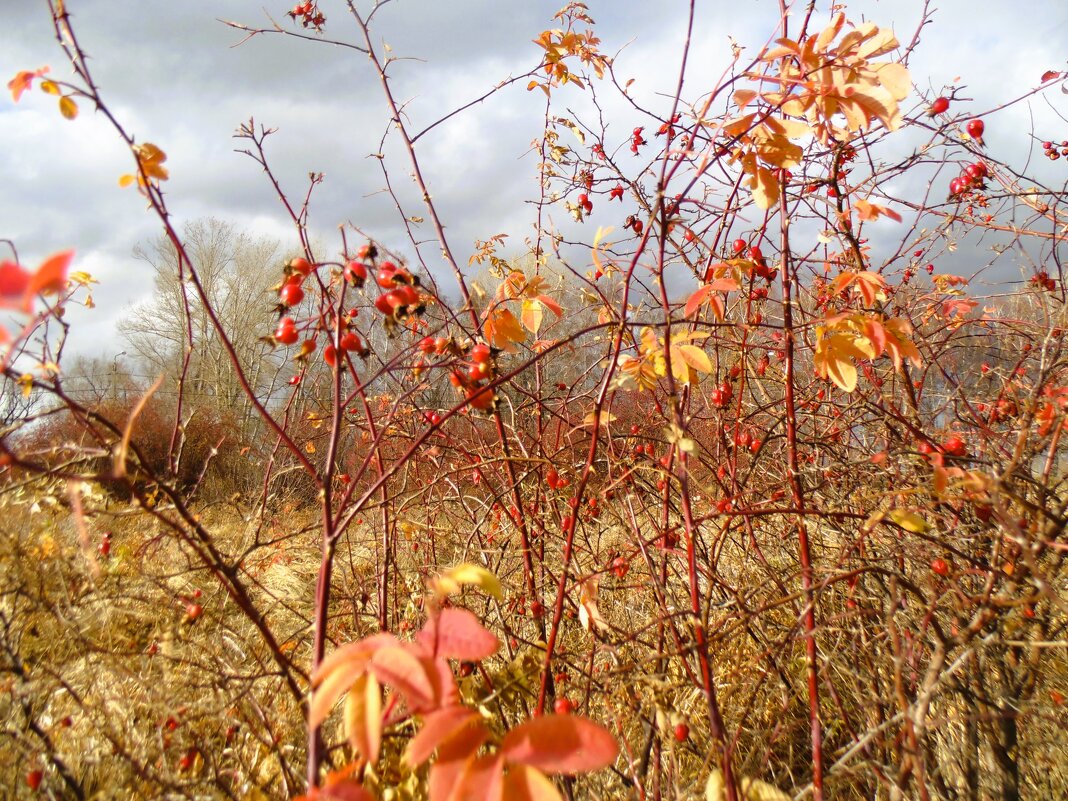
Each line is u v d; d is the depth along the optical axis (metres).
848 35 1.63
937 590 1.90
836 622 2.12
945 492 1.64
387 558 2.37
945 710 1.99
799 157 1.67
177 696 1.99
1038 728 2.03
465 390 1.86
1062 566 2.14
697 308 1.87
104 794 1.83
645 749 1.84
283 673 1.60
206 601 2.84
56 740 2.08
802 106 1.69
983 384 3.13
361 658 1.00
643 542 2.02
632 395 3.38
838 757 1.96
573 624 2.69
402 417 2.59
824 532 2.70
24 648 2.36
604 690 1.86
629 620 2.40
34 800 1.88
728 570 2.75
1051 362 2.19
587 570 2.46
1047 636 1.94
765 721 2.15
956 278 2.89
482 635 1.06
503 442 2.44
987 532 1.87
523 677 1.96
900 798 1.51
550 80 2.91
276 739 1.90
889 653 1.98
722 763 1.57
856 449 2.68
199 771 1.87
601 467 2.81
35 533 2.28
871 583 2.21
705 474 3.00
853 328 1.81
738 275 2.26
